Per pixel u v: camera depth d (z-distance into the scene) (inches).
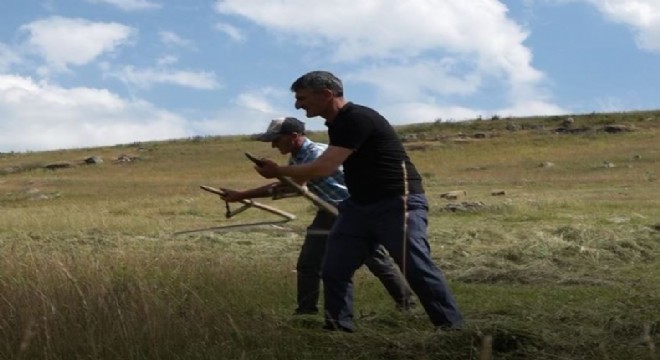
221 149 2586.1
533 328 248.4
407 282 263.1
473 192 1321.4
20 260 330.0
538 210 887.1
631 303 289.0
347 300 273.7
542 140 2333.9
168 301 280.7
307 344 255.9
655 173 1652.3
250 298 333.4
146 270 364.2
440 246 585.9
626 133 2357.3
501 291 382.9
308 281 316.2
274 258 498.6
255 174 2133.4
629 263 498.3
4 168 2438.5
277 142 321.1
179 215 962.1
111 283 300.0
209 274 357.1
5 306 261.7
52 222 789.9
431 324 283.6
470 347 238.2
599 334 249.6
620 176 1612.9
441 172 1891.0
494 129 2576.3
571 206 930.1
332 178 315.6
